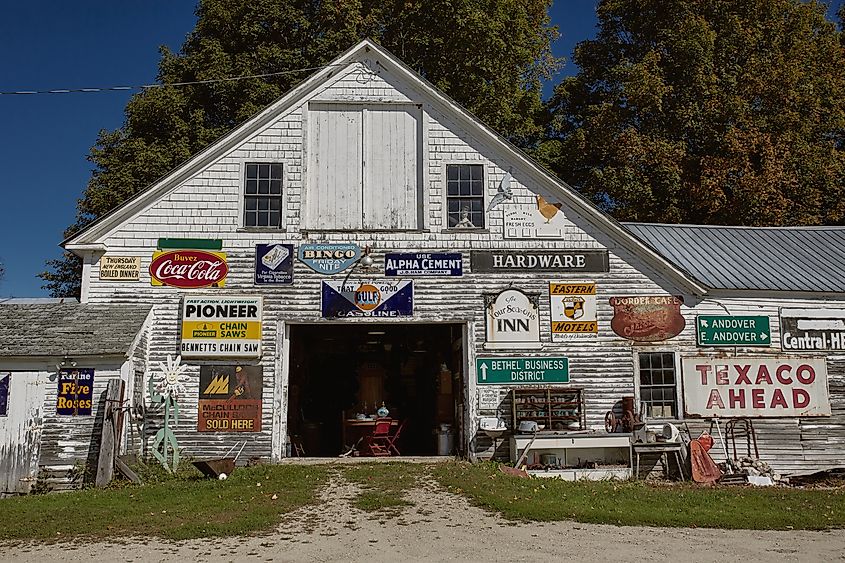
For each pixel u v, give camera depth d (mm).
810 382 18844
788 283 19266
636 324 18406
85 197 29047
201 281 17641
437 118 18703
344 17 30281
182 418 17203
